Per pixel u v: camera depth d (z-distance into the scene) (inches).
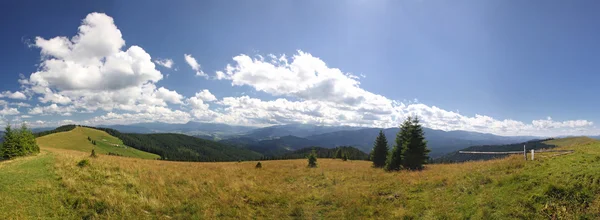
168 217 450.6
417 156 1134.4
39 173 599.8
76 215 418.6
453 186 533.3
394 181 682.8
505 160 676.1
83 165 716.0
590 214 320.8
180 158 7524.6
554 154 644.7
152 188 582.6
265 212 508.4
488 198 423.5
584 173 406.6
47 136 5841.5
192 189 612.1
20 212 396.8
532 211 360.5
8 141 1157.7
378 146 1609.3
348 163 1961.1
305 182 816.9
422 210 453.4
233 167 1258.0
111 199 482.3
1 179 528.1
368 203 525.7
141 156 6515.8
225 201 545.0
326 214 492.4
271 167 1385.3
